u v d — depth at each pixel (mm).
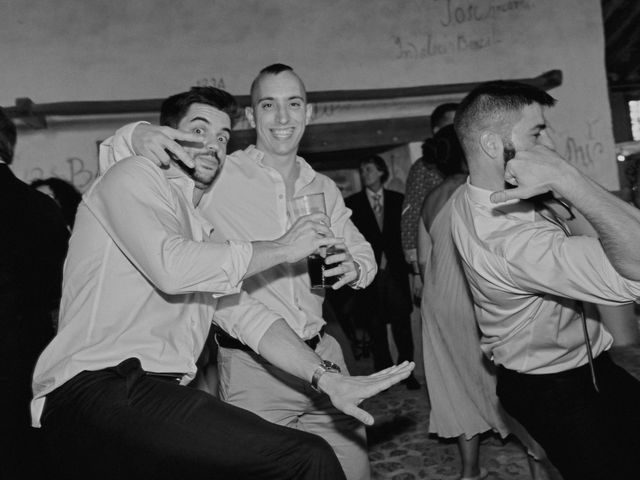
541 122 1877
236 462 1528
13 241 2367
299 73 5730
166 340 1698
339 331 2990
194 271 1607
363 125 5871
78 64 5266
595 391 1838
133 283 1696
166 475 1548
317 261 1982
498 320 1910
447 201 2922
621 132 8719
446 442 3660
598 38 6207
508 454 3373
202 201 2250
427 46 5957
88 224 1733
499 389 2008
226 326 2037
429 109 6023
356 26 5820
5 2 5137
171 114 2070
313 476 1534
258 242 1729
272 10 5648
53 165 5254
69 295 1703
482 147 1895
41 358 1653
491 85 1918
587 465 1780
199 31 5496
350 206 5254
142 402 1563
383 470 3348
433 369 3033
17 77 5176
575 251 1647
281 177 2318
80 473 1585
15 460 2314
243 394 2223
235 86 5590
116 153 1820
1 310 2324
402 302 4906
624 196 6180
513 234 1780
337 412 2264
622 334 5117
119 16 5332
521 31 6105
